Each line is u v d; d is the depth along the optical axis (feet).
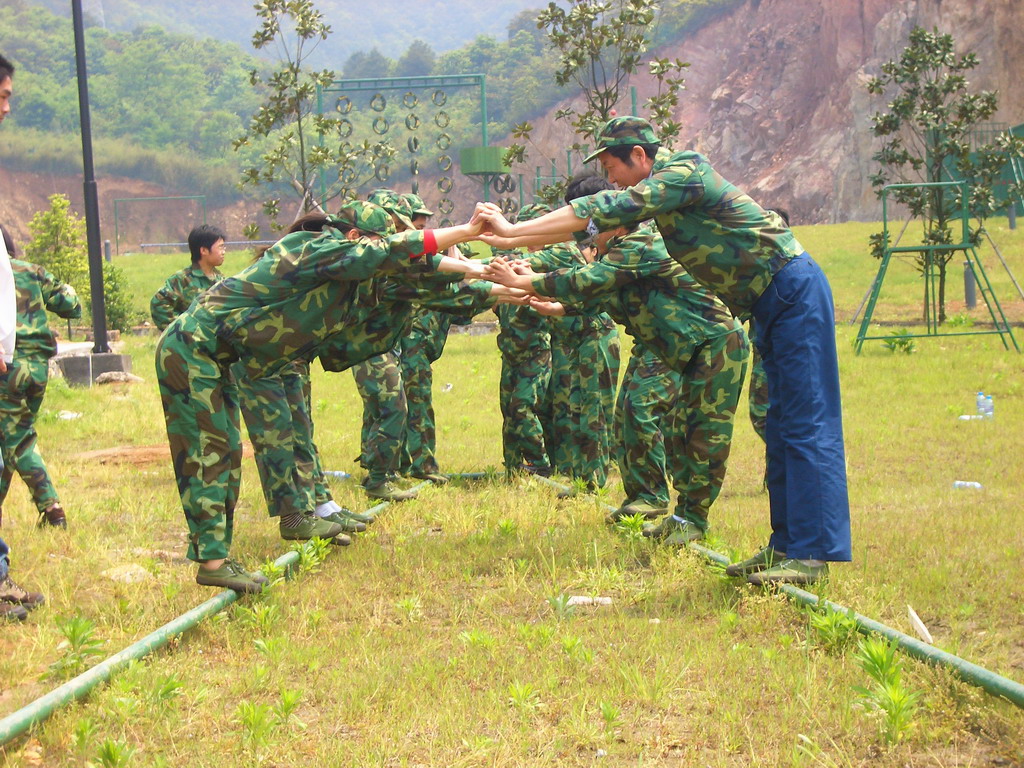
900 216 220.84
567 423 30.27
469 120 385.29
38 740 12.87
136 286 141.59
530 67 382.63
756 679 14.29
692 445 21.34
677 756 12.26
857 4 252.01
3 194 379.96
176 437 18.08
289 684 14.65
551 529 23.24
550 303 23.62
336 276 18.16
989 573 18.90
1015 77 182.29
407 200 24.04
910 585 18.22
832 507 17.74
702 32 322.96
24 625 17.25
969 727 12.69
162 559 21.88
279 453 21.63
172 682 13.93
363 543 22.44
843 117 249.14
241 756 12.31
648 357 23.81
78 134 417.28
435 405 48.60
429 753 12.35
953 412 39.99
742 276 18.26
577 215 18.24
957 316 71.00
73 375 57.77
